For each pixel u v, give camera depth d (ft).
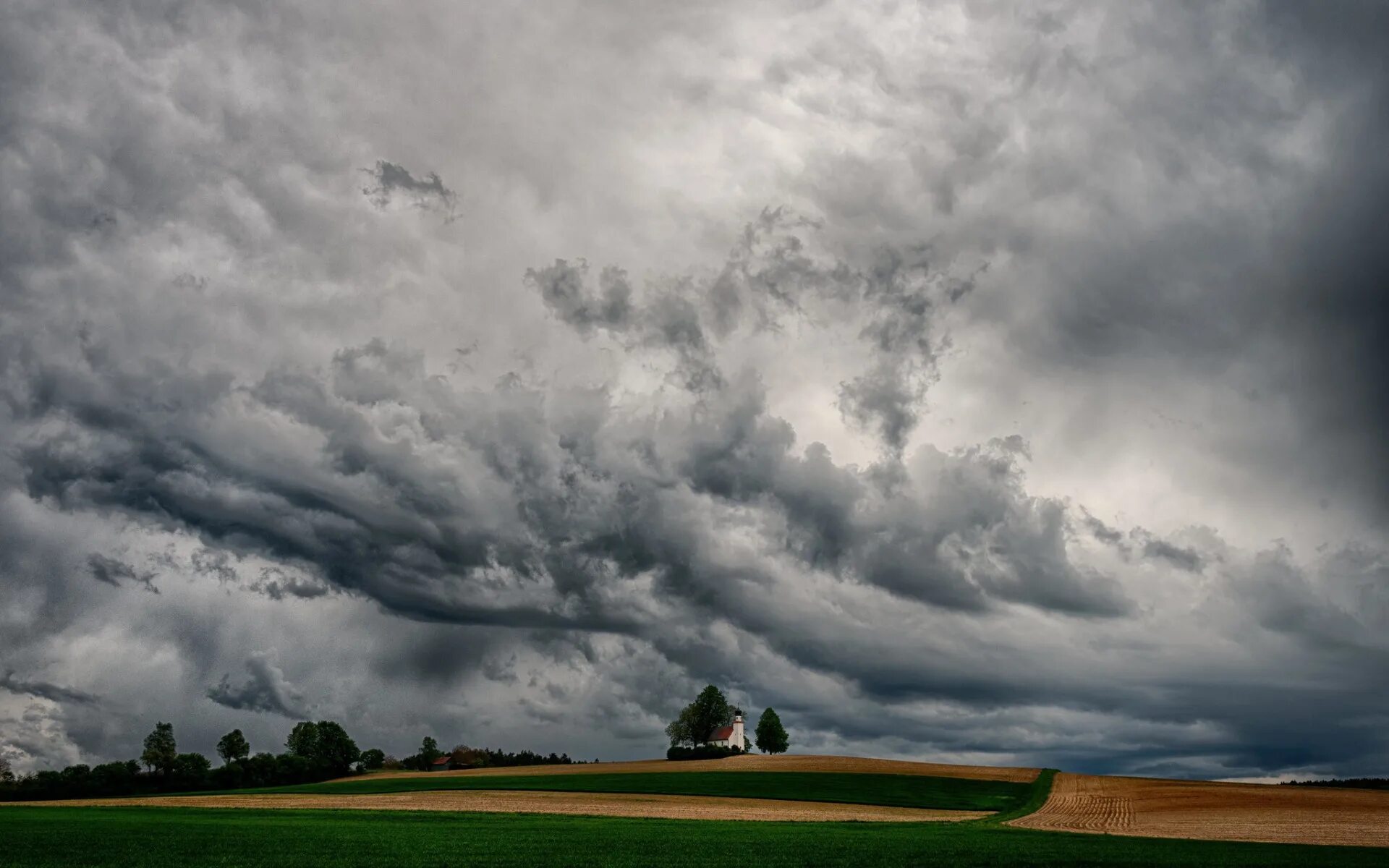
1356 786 351.67
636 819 225.35
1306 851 164.25
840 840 176.14
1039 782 361.51
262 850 152.66
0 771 491.31
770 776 387.14
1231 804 281.33
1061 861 146.72
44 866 133.69
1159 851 161.79
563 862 140.77
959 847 164.76
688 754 551.59
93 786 492.95
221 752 567.59
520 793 324.80
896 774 395.55
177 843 160.76
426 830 187.83
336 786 377.71
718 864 141.28
